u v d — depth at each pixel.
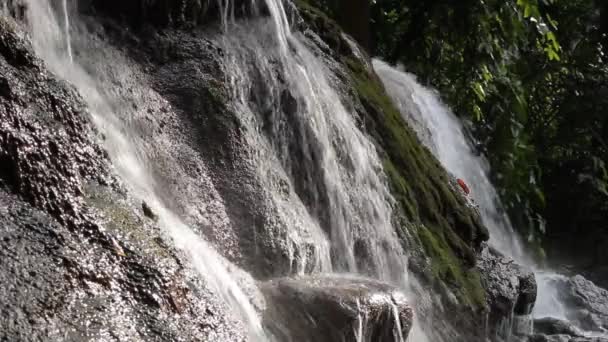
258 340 3.31
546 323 8.01
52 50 3.94
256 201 4.25
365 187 5.53
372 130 6.16
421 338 5.16
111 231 2.85
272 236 4.20
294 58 5.61
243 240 4.09
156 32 4.74
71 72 3.99
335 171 5.27
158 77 4.57
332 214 5.09
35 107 2.94
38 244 2.57
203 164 4.24
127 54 4.54
